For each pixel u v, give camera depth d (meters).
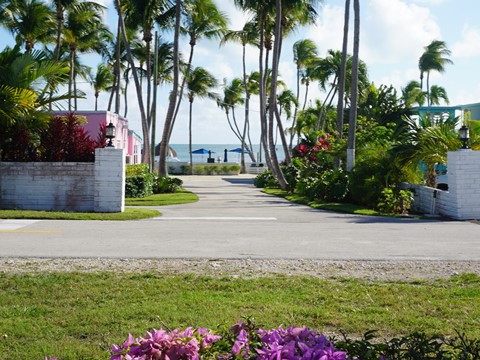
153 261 8.70
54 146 16.91
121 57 51.25
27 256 8.95
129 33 49.00
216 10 42.19
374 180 18.81
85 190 16.64
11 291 6.54
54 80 17.66
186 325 5.17
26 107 16.41
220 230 12.66
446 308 5.95
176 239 11.14
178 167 65.94
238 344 2.95
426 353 3.38
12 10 34.38
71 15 40.75
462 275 7.64
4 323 5.27
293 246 10.35
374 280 7.42
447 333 5.09
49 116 17.20
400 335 5.06
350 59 43.00
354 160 22.72
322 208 18.81
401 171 19.14
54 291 6.53
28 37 36.00
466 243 10.85
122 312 5.62
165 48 47.69
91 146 17.11
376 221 14.83
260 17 33.31
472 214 15.51
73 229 12.53
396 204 17.23
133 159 40.72
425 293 6.62
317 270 8.12
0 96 16.11
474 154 15.52
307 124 54.69
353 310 5.87
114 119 29.39
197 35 45.53
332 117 44.69
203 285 6.95
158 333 2.99
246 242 10.81
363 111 37.12
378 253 9.61
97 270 7.93
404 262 8.78
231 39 45.56
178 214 16.56
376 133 27.75
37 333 4.99
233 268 8.20
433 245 10.57
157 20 35.00
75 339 4.84
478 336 4.94
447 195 16.11
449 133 17.89
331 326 5.31
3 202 16.75
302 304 6.09
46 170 16.67
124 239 11.05
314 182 22.36
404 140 19.39
